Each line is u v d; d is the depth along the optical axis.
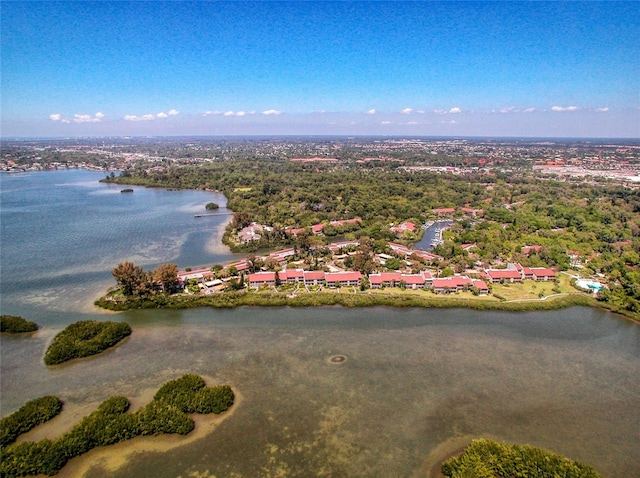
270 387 93.44
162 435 78.62
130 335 116.94
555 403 89.12
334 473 70.25
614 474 71.31
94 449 75.25
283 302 137.75
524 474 68.81
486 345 113.06
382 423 82.19
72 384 94.12
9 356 105.12
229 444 76.56
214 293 144.00
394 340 115.12
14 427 78.19
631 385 96.00
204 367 101.31
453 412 85.75
